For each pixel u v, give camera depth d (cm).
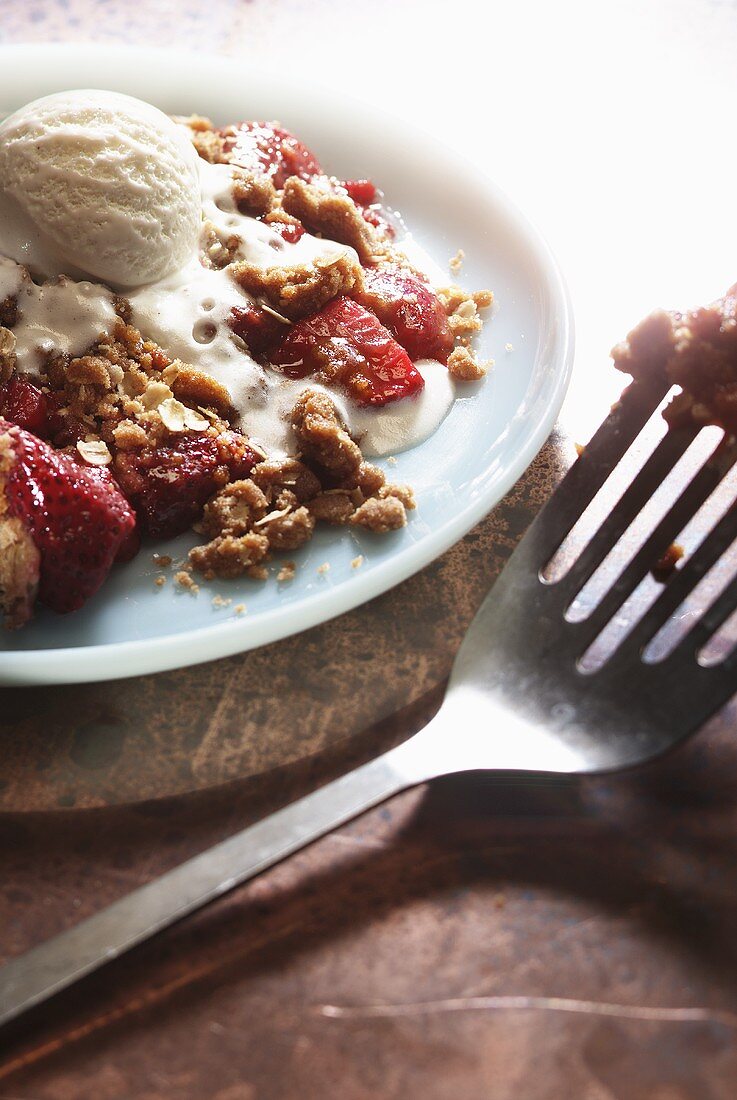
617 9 63
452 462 44
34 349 45
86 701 39
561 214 53
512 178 55
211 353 45
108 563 40
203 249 47
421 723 39
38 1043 34
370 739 39
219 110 52
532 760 37
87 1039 34
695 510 40
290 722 39
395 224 50
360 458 43
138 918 34
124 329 45
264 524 42
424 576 41
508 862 36
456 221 49
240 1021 35
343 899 36
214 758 38
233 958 35
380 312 46
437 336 46
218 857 35
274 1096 34
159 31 60
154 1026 34
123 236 45
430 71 60
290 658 40
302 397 44
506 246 48
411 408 45
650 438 44
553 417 43
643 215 53
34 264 46
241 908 36
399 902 36
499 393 45
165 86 52
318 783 38
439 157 50
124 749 39
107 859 37
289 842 35
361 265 48
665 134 57
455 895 36
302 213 49
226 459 43
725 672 37
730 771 38
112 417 44
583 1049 34
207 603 41
